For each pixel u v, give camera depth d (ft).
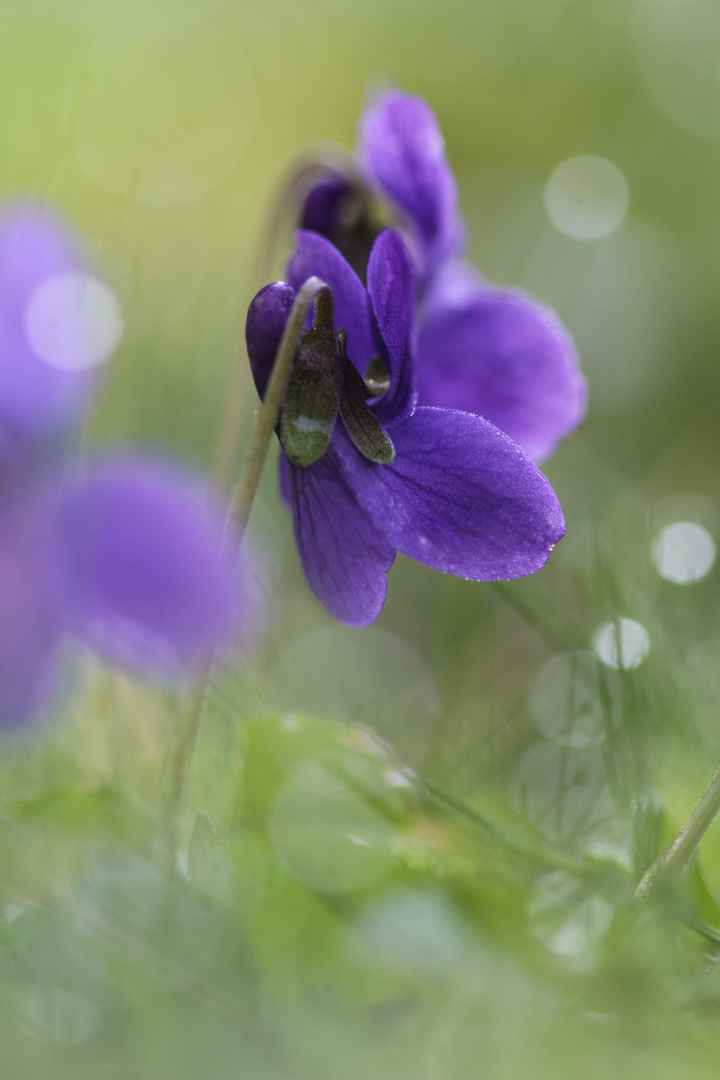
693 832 0.57
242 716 0.63
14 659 0.51
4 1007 0.55
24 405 0.53
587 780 0.68
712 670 0.72
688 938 0.58
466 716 0.74
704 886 0.59
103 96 1.40
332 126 2.06
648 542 0.74
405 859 0.59
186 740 0.57
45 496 0.52
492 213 1.82
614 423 1.40
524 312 0.68
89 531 0.51
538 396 0.68
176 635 0.51
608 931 0.57
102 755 0.67
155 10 1.56
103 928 0.56
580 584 0.72
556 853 0.61
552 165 2.12
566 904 0.58
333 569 0.58
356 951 0.57
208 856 0.57
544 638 0.79
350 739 0.62
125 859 0.57
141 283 0.90
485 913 0.57
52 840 0.60
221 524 0.57
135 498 0.51
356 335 0.59
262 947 0.57
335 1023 0.55
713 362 1.54
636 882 0.59
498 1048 0.55
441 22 2.24
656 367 1.52
